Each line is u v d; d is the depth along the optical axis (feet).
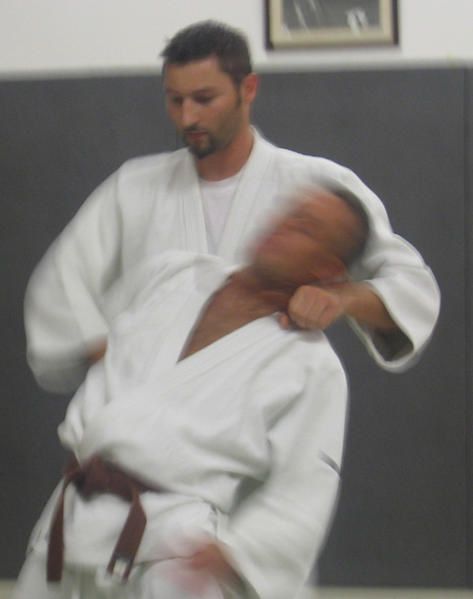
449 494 28.68
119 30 30.01
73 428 13.35
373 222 14.24
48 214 29.48
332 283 13.62
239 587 12.53
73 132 29.32
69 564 12.73
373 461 28.76
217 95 13.67
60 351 14.55
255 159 14.65
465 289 28.63
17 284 29.58
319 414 13.00
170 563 12.19
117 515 12.54
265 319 13.41
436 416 28.68
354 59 29.63
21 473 29.60
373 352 14.47
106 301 15.05
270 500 12.67
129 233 14.87
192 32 13.83
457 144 28.58
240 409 12.82
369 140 28.68
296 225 13.33
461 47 29.50
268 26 29.68
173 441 12.57
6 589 29.14
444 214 28.63
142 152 29.17
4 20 30.22
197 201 14.64
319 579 28.86
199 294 13.60
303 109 28.86
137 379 13.12
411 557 28.73
